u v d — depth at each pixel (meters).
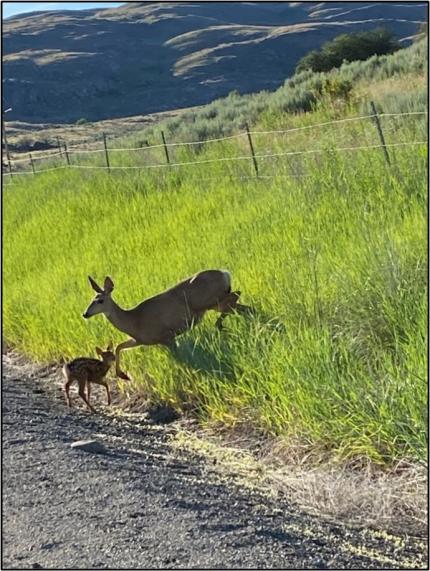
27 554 5.92
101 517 6.55
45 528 6.36
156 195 20.27
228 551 6.01
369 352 10.00
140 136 36.97
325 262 11.98
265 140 21.62
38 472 7.66
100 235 18.84
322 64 46.16
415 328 9.84
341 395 9.01
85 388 12.30
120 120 96.31
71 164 29.86
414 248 11.23
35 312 14.95
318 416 8.92
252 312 11.54
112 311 11.41
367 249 11.47
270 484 8.30
